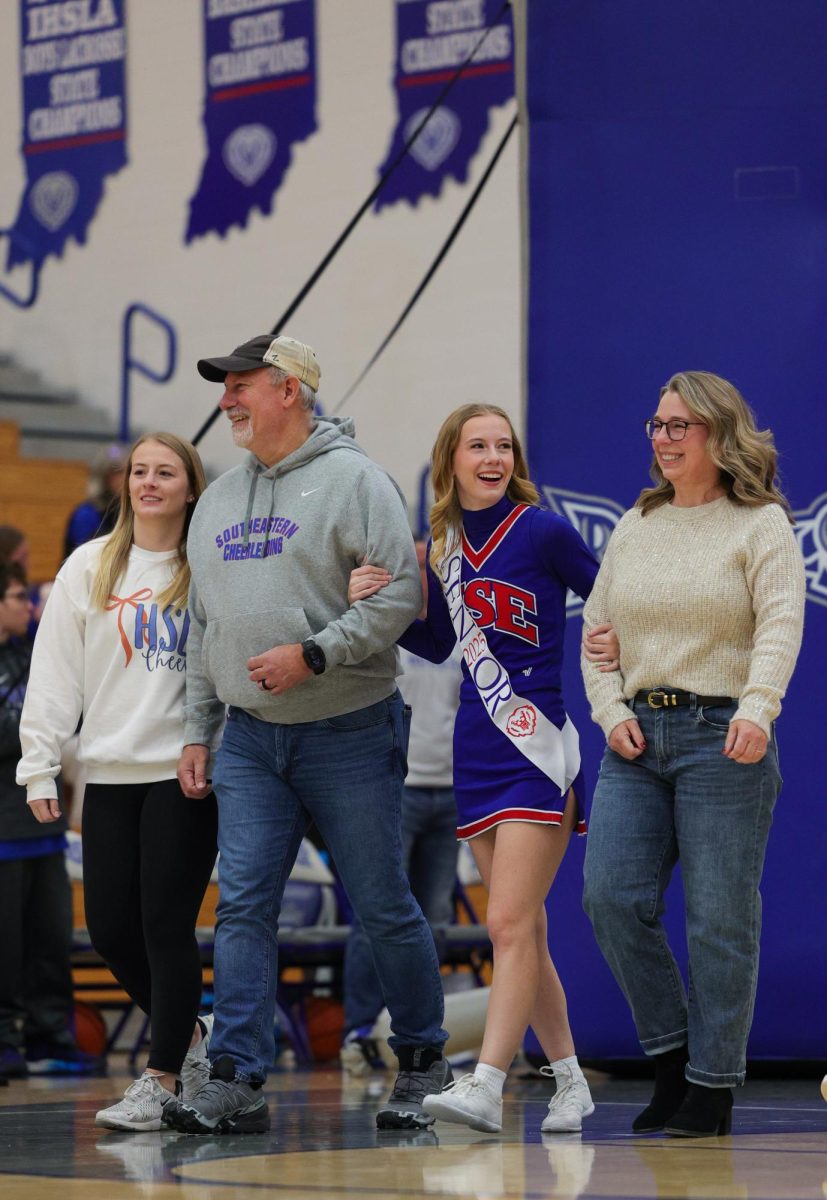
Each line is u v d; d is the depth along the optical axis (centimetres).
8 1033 1834
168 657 1194
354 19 2842
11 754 1816
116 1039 2072
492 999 1079
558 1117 1127
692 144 1575
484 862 1131
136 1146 1051
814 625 1533
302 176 2894
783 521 1048
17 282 3155
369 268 2836
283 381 1153
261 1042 1123
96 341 3084
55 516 3069
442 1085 1171
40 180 3142
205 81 2981
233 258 2961
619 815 1062
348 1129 1146
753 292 1560
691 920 1043
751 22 1570
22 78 3147
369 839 1137
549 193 1602
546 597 1123
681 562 1059
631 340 1579
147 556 1219
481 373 2736
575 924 1560
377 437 2817
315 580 1133
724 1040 1041
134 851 1194
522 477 1160
